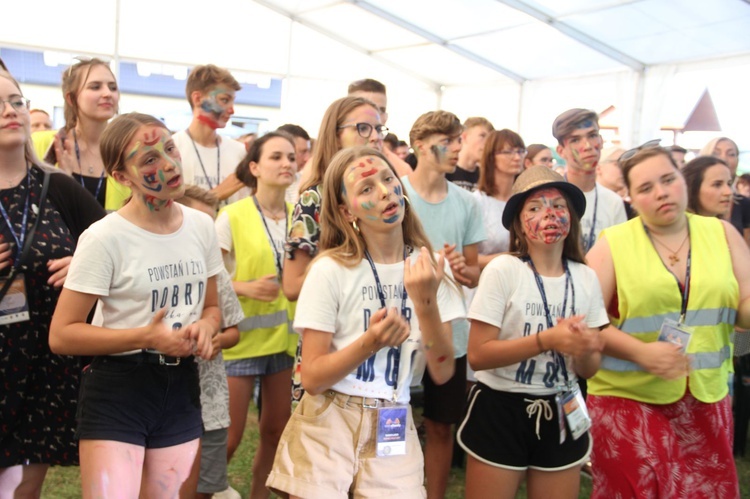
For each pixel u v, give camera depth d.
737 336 4.50
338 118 3.12
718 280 2.99
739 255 3.11
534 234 2.80
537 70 14.95
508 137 4.40
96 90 3.76
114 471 2.35
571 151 4.24
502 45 14.24
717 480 3.06
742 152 11.02
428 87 17.72
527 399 2.77
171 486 2.55
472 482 2.85
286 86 16.06
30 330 2.68
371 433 2.41
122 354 2.47
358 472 2.40
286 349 3.64
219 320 2.75
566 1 11.38
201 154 4.97
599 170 5.92
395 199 2.45
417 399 5.66
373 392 2.41
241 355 3.57
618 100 13.36
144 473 2.54
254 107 15.87
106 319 2.51
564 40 12.91
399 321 2.17
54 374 2.74
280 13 15.58
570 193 2.90
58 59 13.84
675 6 10.38
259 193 3.93
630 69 13.05
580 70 14.08
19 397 2.68
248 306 3.57
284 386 3.68
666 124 12.50
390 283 2.49
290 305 3.69
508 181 4.48
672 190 2.94
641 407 2.95
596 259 3.11
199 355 2.48
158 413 2.50
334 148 3.12
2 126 2.64
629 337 2.89
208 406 3.08
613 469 2.96
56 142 3.81
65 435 2.76
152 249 2.52
